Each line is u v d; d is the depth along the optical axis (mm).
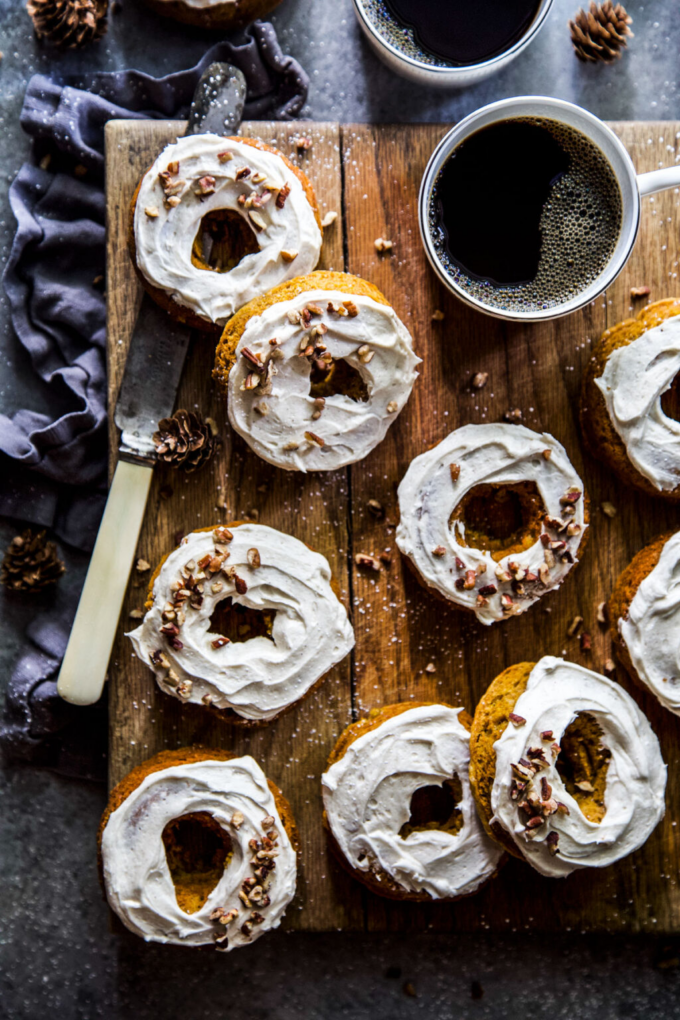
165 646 571
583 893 590
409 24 586
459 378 592
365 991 630
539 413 593
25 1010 631
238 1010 630
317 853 586
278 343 552
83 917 635
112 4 626
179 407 586
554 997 629
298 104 623
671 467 568
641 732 575
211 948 597
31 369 639
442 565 574
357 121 634
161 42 629
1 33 633
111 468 586
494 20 585
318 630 574
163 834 575
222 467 588
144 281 572
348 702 588
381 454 590
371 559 587
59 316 625
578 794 577
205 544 573
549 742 555
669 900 591
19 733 625
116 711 584
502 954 630
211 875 583
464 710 587
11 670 635
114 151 585
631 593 583
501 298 570
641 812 568
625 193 556
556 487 578
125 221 585
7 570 624
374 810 567
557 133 559
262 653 575
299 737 587
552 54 635
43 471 622
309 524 589
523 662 589
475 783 566
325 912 586
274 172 568
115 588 579
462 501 581
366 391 577
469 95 636
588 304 579
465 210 565
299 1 630
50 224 625
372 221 590
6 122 635
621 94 639
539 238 567
